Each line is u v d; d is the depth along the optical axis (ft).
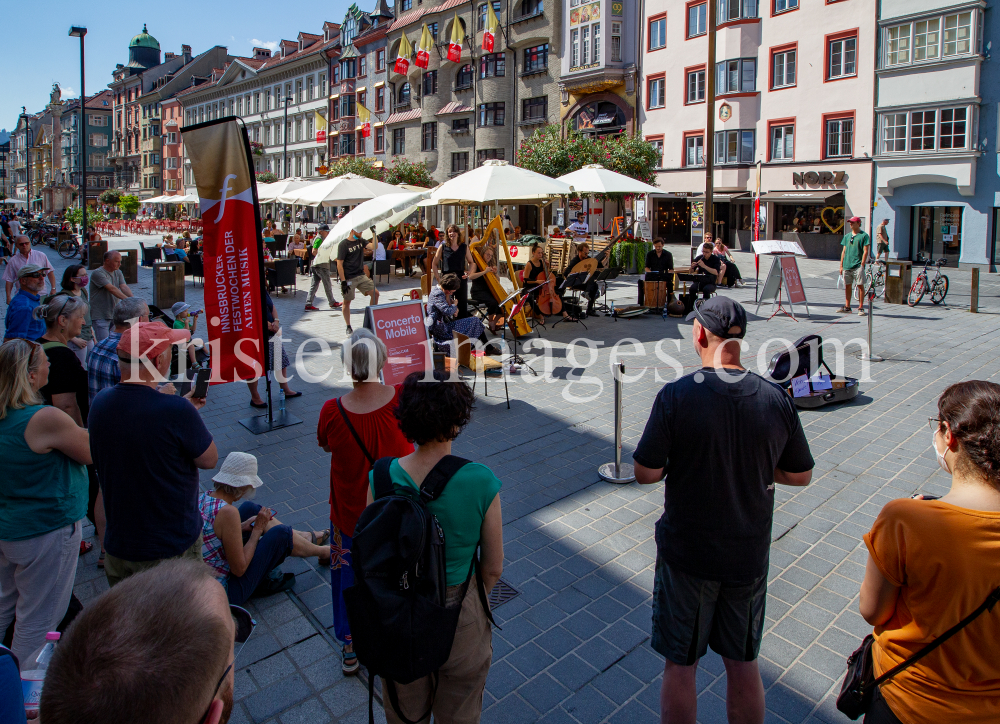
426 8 153.89
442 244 38.83
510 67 136.77
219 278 18.02
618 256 63.77
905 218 91.45
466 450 21.88
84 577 14.66
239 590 13.01
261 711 10.75
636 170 94.94
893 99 89.61
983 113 82.89
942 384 28.53
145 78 302.66
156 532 9.89
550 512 17.54
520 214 134.92
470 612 7.97
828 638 12.41
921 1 85.51
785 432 8.55
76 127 334.65
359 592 7.13
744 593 8.71
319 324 44.45
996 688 6.14
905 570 6.34
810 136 99.04
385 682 8.11
